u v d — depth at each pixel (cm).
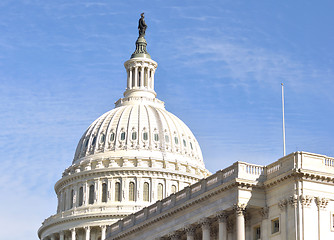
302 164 8600
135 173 16838
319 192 8562
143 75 19062
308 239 8375
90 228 16562
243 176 8944
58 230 16962
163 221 10369
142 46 19562
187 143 17912
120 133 17538
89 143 17750
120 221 11738
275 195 8800
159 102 18875
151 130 17550
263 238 8812
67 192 17512
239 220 8794
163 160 17088
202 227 9444
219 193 9169
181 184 17062
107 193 16788
